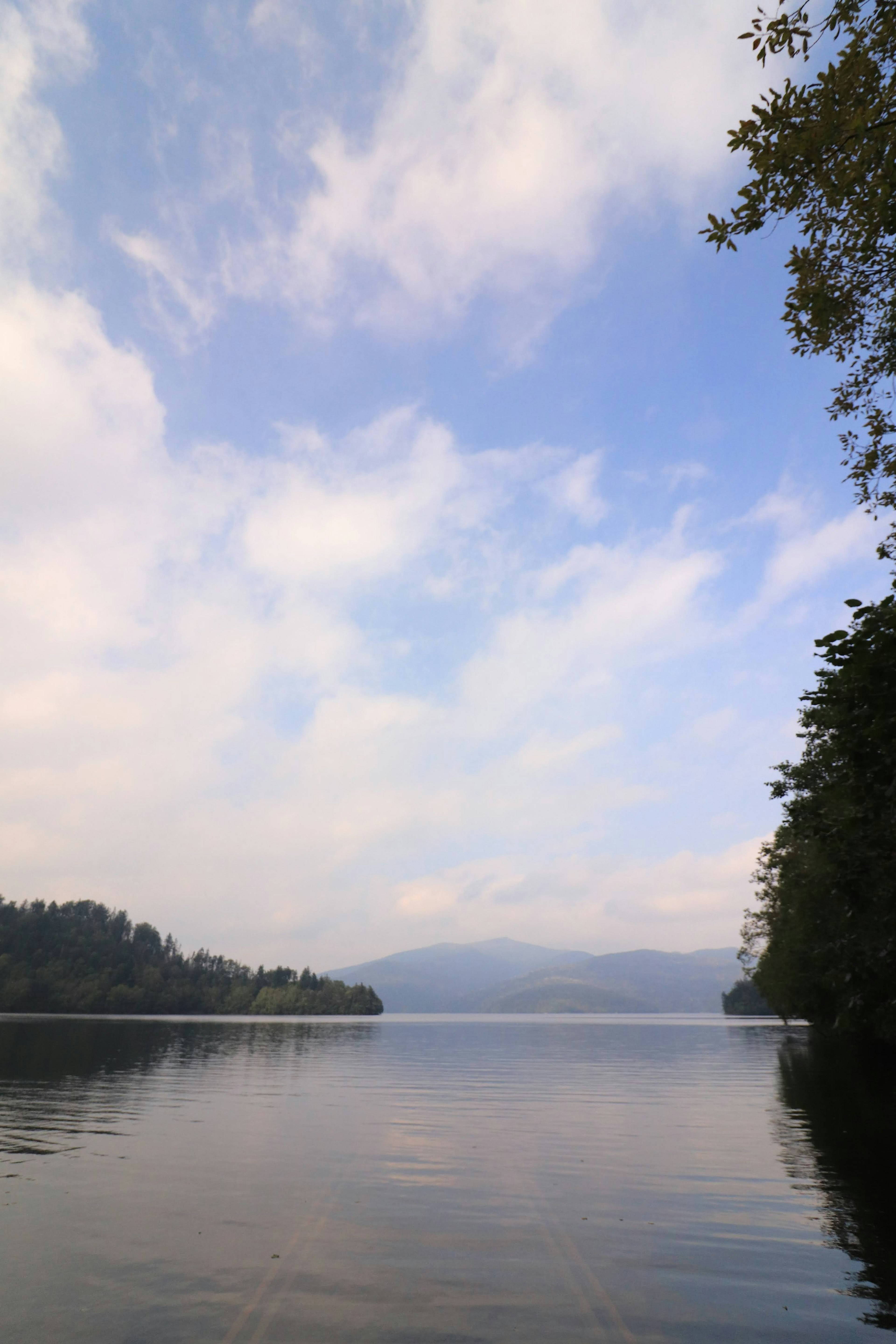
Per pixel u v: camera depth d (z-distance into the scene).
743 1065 48.47
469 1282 9.90
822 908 47.09
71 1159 17.92
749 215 12.49
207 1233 12.03
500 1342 8.03
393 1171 16.81
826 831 17.30
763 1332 8.35
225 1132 22.02
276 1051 65.75
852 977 22.22
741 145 11.94
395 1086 36.34
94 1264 10.57
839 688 13.77
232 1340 8.05
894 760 13.48
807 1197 14.51
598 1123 24.38
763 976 72.94
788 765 38.47
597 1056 61.97
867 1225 12.63
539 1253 11.16
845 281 13.87
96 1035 84.75
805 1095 31.33
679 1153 19.09
